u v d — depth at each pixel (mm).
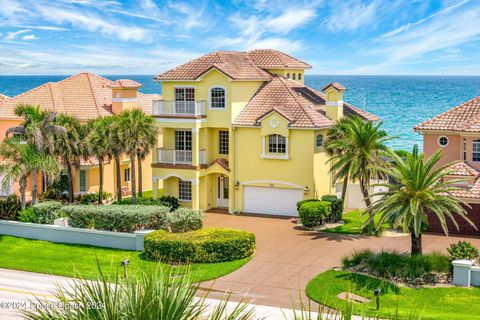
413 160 29250
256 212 44188
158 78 45375
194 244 31984
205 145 44938
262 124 42844
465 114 40062
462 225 36406
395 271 27891
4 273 31328
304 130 41750
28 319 13133
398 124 124062
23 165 38438
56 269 31641
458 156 39188
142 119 41219
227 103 43812
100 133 41594
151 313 10609
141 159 42531
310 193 41969
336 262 31422
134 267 31297
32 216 38156
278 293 27406
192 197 44375
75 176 46938
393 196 28672
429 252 31453
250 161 43812
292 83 48688
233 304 25766
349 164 36656
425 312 24109
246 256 32906
